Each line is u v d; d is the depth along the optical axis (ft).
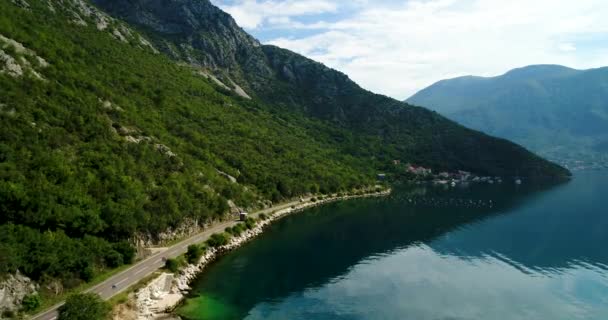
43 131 331.57
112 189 324.39
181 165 444.14
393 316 269.44
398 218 582.35
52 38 527.81
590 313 275.39
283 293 304.30
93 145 362.94
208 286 305.94
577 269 363.15
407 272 357.20
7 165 273.75
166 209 359.87
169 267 290.97
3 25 449.89
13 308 199.11
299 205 640.58
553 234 486.38
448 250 424.87
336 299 296.71
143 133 454.81
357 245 443.32
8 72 370.12
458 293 310.04
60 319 196.03
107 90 497.46
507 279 339.36
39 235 236.84
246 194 535.19
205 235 393.70
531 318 268.41
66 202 277.64
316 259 390.83
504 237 474.90
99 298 217.15
